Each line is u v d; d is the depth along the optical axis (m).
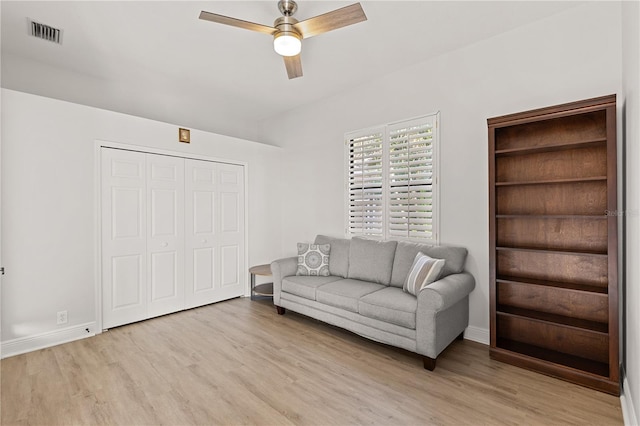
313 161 4.56
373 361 2.57
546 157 2.58
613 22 2.30
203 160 4.14
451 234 3.14
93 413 1.91
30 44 2.98
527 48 2.68
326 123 4.38
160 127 3.71
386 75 3.67
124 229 3.43
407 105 3.48
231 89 4.12
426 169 3.32
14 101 2.74
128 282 3.45
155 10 2.48
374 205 3.82
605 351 2.32
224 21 2.10
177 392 2.13
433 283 2.53
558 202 2.52
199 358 2.62
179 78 3.78
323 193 4.43
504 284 2.82
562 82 2.52
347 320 2.94
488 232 2.84
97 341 2.98
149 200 3.63
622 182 2.24
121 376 2.33
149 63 3.38
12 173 2.73
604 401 2.00
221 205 4.35
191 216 4.02
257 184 4.75
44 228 2.89
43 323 2.87
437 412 1.91
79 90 3.58
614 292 2.04
